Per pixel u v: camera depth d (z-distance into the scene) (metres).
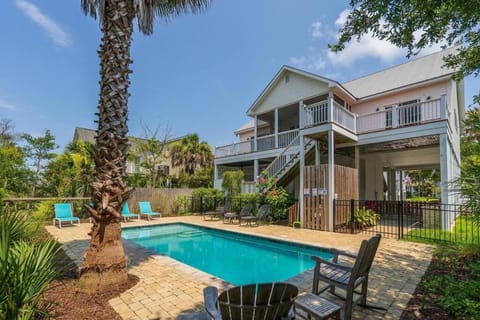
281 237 8.05
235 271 6.30
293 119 18.02
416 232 8.24
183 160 21.77
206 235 10.38
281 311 1.86
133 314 3.21
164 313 3.24
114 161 4.11
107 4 4.30
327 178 9.25
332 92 13.02
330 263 3.18
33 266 2.92
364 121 11.38
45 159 16.92
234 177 14.62
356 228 9.41
